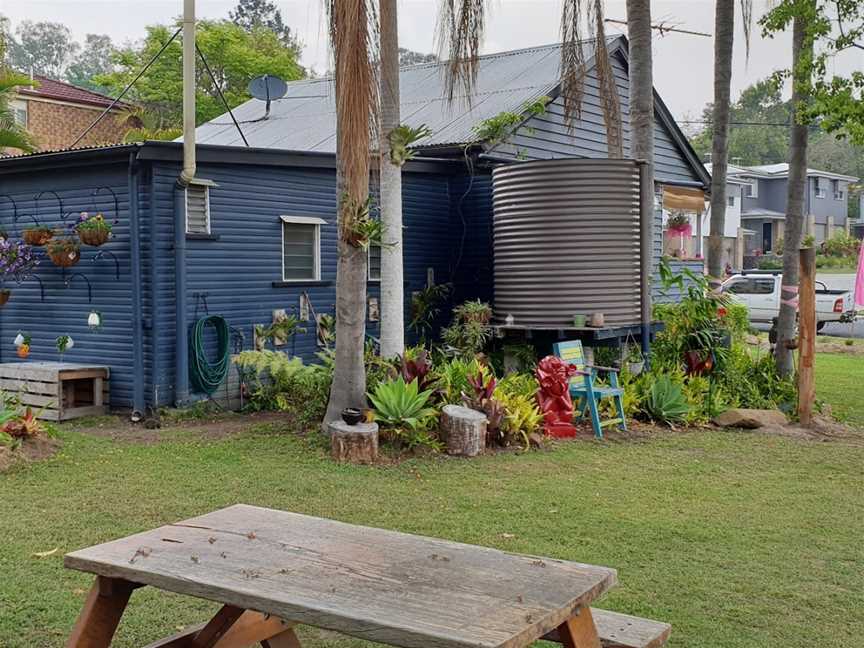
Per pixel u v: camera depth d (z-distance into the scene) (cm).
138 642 417
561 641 286
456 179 1410
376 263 1318
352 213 849
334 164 1219
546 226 1124
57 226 1106
